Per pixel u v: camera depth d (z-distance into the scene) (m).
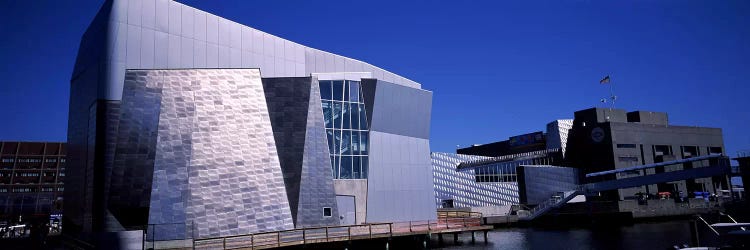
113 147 33.25
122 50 34.97
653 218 76.56
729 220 25.28
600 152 102.38
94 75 35.56
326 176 38.72
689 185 106.94
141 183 31.42
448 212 65.06
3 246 34.12
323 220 37.56
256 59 43.34
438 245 42.19
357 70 52.28
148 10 36.72
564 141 113.38
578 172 102.31
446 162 87.19
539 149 123.06
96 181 32.50
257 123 35.81
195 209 31.34
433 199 50.69
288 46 46.41
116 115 33.88
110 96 33.97
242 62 42.22
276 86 39.34
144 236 27.33
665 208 78.31
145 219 31.06
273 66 44.66
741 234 22.02
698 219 24.28
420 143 50.88
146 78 33.59
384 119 46.84
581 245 42.28
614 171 87.88
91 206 32.66
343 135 44.09
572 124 116.88
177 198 31.09
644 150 105.00
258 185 34.16
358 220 43.19
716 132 119.31
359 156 44.59
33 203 102.75
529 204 87.88
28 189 103.94
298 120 38.91
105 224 30.34
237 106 35.47
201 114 33.84
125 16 35.50
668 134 110.19
